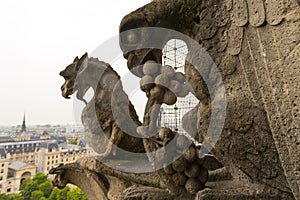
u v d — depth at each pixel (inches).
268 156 36.9
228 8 38.8
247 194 39.0
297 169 33.5
